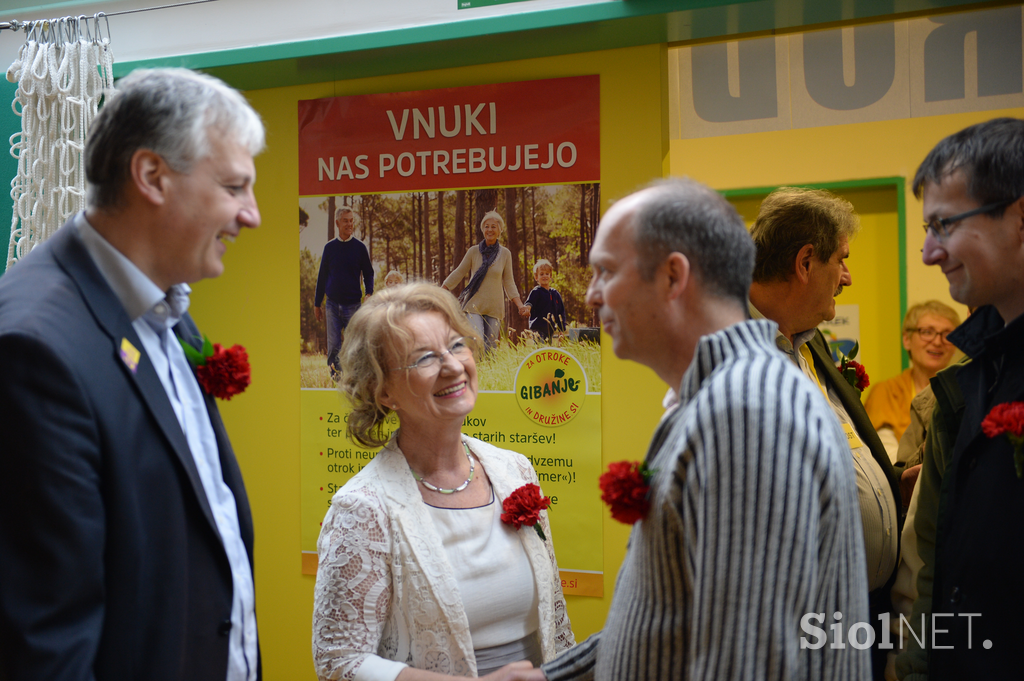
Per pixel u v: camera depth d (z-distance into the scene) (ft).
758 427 3.24
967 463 5.42
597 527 9.48
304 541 10.58
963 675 5.20
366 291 10.28
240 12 9.78
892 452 13.34
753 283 7.34
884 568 7.10
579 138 9.45
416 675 5.22
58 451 4.10
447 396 5.88
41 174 9.22
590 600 9.52
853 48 9.79
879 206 13.83
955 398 6.03
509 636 5.83
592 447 9.50
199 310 11.00
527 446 9.73
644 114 9.21
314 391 10.53
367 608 5.50
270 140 10.59
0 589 3.99
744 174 13.78
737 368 3.49
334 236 10.39
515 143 9.66
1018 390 5.15
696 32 8.81
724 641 3.14
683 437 3.47
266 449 10.74
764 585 3.10
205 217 4.66
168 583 4.63
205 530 4.86
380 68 9.86
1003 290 5.18
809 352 7.68
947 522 5.52
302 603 10.61
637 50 9.20
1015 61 9.20
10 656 3.96
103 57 9.34
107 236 4.75
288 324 10.63
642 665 3.68
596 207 9.41
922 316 13.32
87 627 4.12
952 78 9.46
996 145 5.00
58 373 4.17
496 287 9.79
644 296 3.91
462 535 5.81
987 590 5.08
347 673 5.30
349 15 9.36
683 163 14.05
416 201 10.05
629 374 9.40
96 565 4.18
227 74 10.03
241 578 5.26
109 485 4.36
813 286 7.14
